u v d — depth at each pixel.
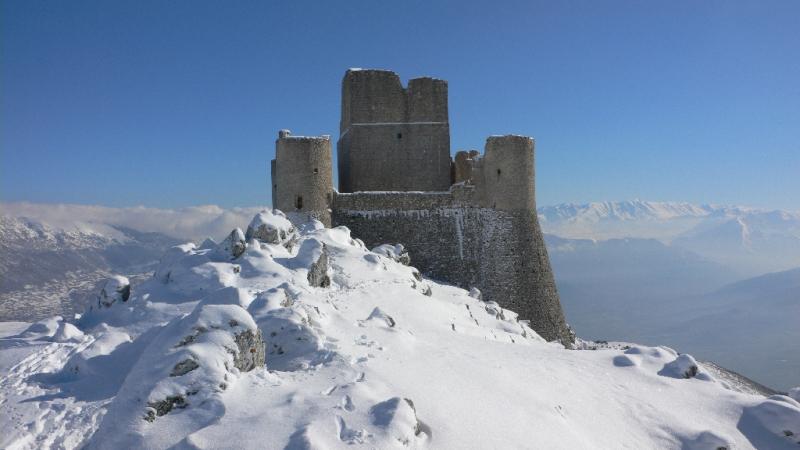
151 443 12.03
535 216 48.00
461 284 46.22
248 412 12.66
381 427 12.12
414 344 19.88
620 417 18.59
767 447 18.39
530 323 45.94
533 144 47.88
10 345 22.38
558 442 14.86
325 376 14.87
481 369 18.89
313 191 44.66
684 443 17.70
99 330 23.69
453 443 13.03
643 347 25.23
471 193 48.00
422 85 51.66
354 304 27.06
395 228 47.16
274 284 26.33
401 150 51.34
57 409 16.11
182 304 25.12
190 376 13.48
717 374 43.16
